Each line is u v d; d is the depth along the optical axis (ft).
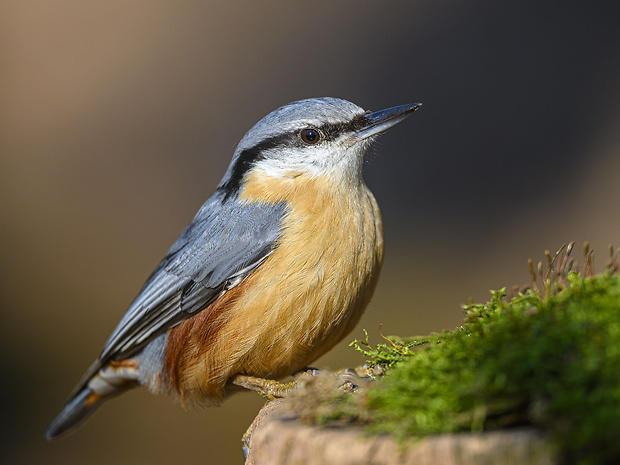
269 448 9.95
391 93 46.80
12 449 32.63
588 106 43.65
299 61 49.32
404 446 8.46
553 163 42.27
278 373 17.72
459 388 8.85
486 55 47.16
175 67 50.14
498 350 9.47
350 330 17.85
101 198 45.01
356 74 47.96
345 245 16.93
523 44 47.06
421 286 38.37
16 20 52.60
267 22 52.26
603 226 37.63
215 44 51.55
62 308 39.75
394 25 50.11
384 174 44.45
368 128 18.56
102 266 41.81
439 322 35.63
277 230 17.30
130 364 20.81
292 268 16.71
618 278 10.44
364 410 9.64
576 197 39.99
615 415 7.79
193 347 18.13
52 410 34.47
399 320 36.14
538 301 11.36
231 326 17.17
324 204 17.37
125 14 53.47
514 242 39.14
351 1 52.21
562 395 8.13
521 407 8.67
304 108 18.85
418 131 45.34
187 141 46.98
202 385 18.24
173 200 44.73
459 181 43.19
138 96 49.21
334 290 16.70
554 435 7.93
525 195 41.42
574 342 8.87
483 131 44.65
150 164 46.06
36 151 46.98
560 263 12.56
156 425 34.32
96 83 49.75
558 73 45.44
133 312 19.61
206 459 31.55
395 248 40.83
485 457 8.05
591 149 41.91
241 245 17.61
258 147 19.04
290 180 18.26
